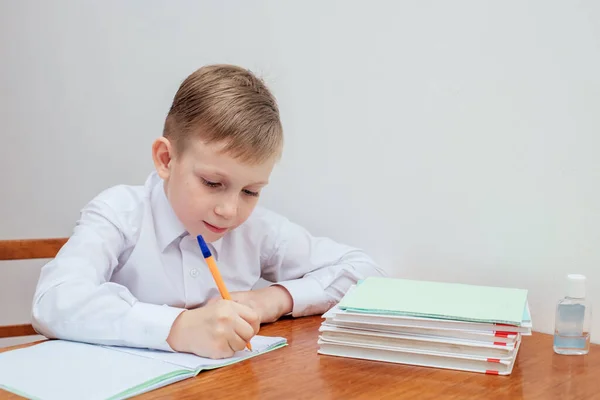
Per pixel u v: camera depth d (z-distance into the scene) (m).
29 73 1.74
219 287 0.89
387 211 1.17
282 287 1.07
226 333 0.80
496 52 1.03
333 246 1.19
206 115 0.90
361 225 1.21
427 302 0.86
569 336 0.87
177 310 0.86
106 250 1.02
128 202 1.10
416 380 0.75
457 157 1.08
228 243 1.16
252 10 1.32
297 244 1.19
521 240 1.03
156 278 1.08
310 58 1.25
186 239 1.09
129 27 1.52
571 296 0.87
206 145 0.89
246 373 0.76
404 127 1.14
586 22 0.94
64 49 1.65
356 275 1.11
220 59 1.38
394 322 0.81
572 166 0.97
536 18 0.98
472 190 1.07
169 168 0.98
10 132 1.79
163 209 1.08
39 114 1.72
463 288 0.95
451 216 1.09
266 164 0.92
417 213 1.13
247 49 1.34
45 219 1.73
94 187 1.61
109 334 0.85
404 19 1.12
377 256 1.19
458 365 0.79
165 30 1.46
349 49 1.19
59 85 1.67
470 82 1.06
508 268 1.04
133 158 1.52
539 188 1.00
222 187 0.92
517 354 0.87
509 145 1.03
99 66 1.58
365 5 1.17
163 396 0.68
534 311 1.02
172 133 0.96
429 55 1.10
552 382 0.75
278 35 1.29
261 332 0.97
